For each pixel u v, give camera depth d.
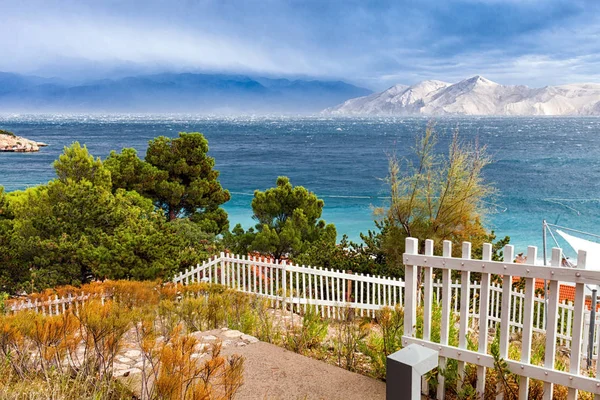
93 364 4.60
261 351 5.81
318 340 6.89
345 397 4.68
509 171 94.31
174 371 3.84
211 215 30.33
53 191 18.95
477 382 4.52
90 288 10.62
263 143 197.38
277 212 27.38
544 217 51.75
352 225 49.38
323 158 135.25
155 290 9.59
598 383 3.82
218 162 126.38
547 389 4.12
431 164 18.00
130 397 4.53
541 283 17.50
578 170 95.62
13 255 17.09
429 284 4.76
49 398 4.07
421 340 4.81
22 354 4.80
